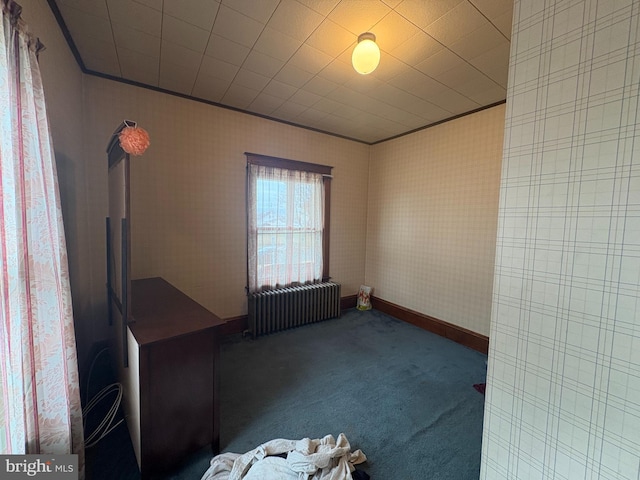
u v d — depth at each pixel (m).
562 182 0.85
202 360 1.44
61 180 1.75
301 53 1.98
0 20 0.80
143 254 2.56
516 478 0.98
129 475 1.36
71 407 1.23
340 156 3.86
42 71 1.42
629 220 0.72
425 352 2.80
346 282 4.10
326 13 1.60
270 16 1.63
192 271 2.82
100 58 2.08
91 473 1.37
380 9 1.56
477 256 2.91
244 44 1.89
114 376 2.04
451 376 2.37
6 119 0.85
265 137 3.17
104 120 2.32
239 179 3.04
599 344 0.78
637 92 0.70
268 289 3.30
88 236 2.29
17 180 0.89
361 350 2.82
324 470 1.34
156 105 2.54
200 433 1.46
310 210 3.60
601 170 0.77
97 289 2.37
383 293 4.02
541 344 0.91
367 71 1.81
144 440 1.28
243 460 1.40
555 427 0.88
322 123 3.34
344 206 3.97
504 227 1.00
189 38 1.84
